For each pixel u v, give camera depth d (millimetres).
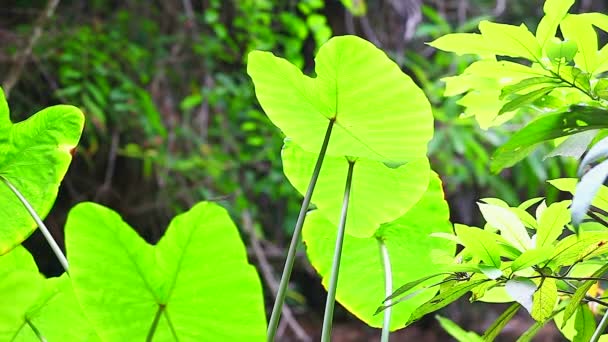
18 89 10688
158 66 11672
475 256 2074
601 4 14078
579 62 2061
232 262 1979
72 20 11328
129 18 11797
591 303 2432
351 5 10773
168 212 11891
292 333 14281
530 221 2172
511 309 2197
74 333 2242
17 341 2248
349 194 2311
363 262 2607
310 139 2242
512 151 1979
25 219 2340
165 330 2037
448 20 14164
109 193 11922
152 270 1984
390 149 2209
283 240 13977
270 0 11797
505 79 2162
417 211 2547
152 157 11016
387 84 2100
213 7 10867
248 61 2111
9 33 9984
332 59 2074
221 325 2018
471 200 14352
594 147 1849
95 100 10570
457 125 9992
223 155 11625
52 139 2348
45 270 11812
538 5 14930
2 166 2332
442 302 2076
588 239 1954
